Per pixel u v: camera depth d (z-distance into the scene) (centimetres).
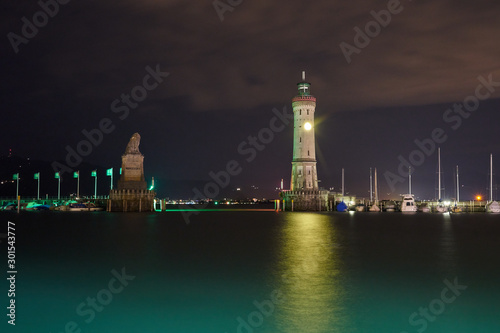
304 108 15812
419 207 17362
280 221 11094
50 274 3625
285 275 3556
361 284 3216
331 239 6369
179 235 7106
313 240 6225
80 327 2347
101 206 17862
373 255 4666
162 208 18650
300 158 15950
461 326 2336
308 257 4522
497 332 2258
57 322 2411
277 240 6247
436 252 4906
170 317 2486
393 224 9781
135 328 2320
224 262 4203
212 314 2530
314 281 3328
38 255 4697
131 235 7081
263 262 4197
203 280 3381
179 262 4216
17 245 5612
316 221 10975
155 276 3528
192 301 2795
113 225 9469
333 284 3219
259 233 7475
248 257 4534
